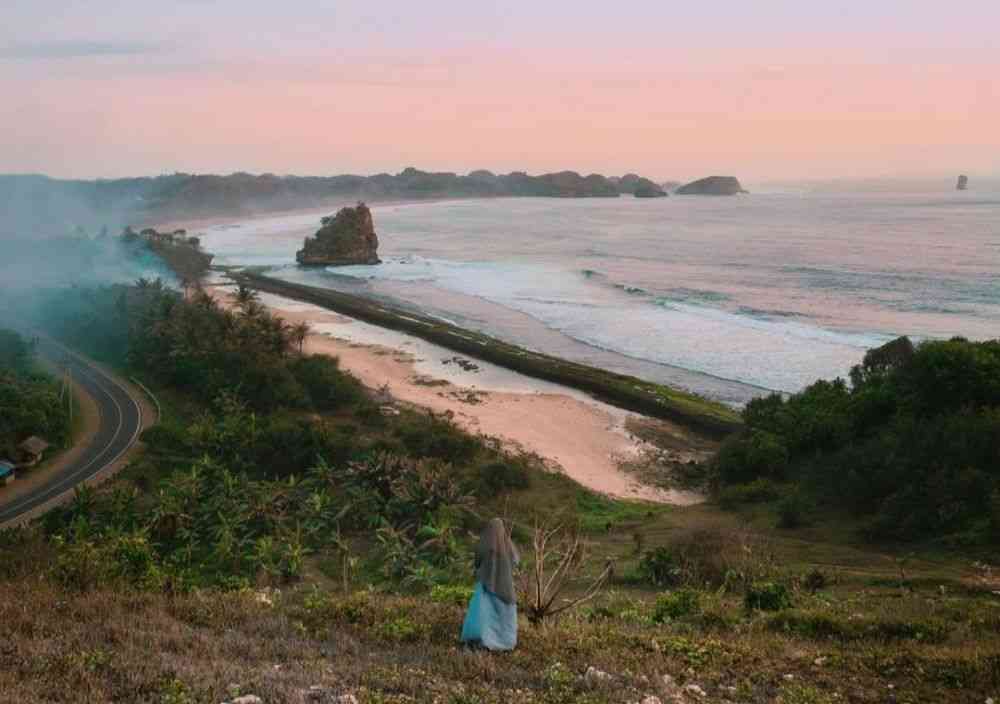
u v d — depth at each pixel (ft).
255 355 238.68
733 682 36.50
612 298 401.08
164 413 215.31
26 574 60.54
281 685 31.50
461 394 233.55
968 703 34.04
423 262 592.19
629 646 42.04
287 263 604.08
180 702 29.71
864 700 34.60
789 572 87.25
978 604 60.64
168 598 50.52
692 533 104.32
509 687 34.17
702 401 221.05
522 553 115.55
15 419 181.57
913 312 340.59
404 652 38.58
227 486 149.79
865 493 124.36
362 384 239.30
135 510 145.48
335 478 165.27
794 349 279.08
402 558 123.13
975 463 115.96
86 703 29.32
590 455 186.60
